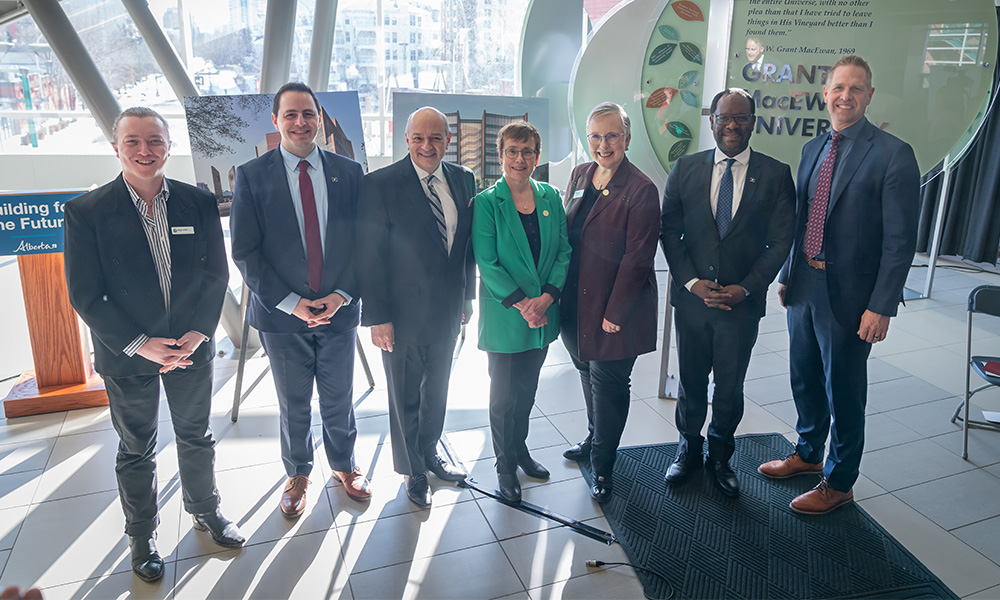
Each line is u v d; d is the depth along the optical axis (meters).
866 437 2.93
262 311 2.15
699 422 2.48
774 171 2.20
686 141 2.94
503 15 6.75
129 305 1.80
